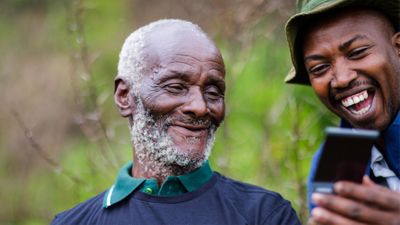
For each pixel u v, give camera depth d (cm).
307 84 251
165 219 208
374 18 218
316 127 365
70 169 487
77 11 352
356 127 222
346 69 214
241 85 412
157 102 214
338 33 216
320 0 221
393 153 221
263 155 355
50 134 547
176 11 448
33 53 600
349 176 163
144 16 546
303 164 351
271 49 402
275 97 396
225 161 339
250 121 399
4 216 524
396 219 155
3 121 565
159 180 220
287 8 357
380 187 161
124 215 213
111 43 542
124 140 394
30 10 641
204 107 210
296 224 212
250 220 208
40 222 485
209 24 400
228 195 216
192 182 214
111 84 500
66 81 564
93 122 408
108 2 560
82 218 220
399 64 220
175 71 212
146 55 218
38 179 531
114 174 359
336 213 157
